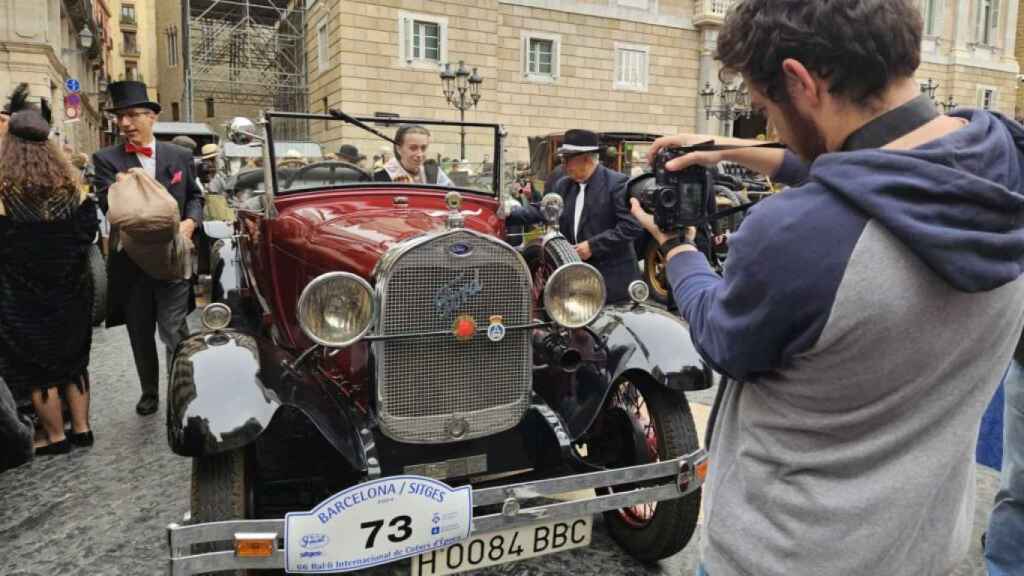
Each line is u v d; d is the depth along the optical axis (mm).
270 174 3287
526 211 3980
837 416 1032
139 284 4199
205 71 25281
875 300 928
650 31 24969
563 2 23547
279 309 3340
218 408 2150
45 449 3801
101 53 40062
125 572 2701
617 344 2707
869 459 1037
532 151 15961
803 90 1024
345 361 2682
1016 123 1101
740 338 1033
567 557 2818
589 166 4391
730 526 1157
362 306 2254
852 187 934
